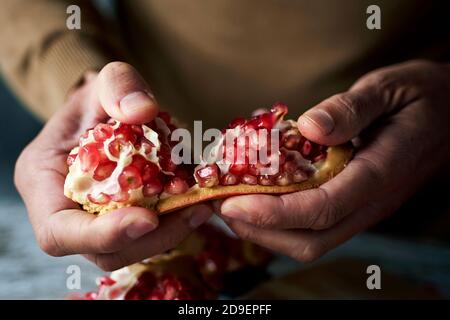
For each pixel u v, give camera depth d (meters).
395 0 0.44
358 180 0.28
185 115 0.52
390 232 0.51
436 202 0.50
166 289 0.33
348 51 0.46
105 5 0.59
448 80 0.35
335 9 0.44
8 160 0.70
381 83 0.32
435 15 0.46
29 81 0.46
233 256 0.38
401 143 0.31
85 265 0.40
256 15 0.45
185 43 0.49
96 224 0.25
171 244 0.27
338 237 0.30
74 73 0.41
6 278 0.38
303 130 0.27
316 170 0.28
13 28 0.45
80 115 0.32
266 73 0.48
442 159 0.34
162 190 0.27
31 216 0.29
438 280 0.39
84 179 0.26
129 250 0.27
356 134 0.29
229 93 0.50
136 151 0.26
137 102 0.26
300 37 0.46
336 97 0.29
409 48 0.47
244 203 0.26
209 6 0.46
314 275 0.38
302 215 0.26
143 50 0.52
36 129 0.73
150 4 0.49
